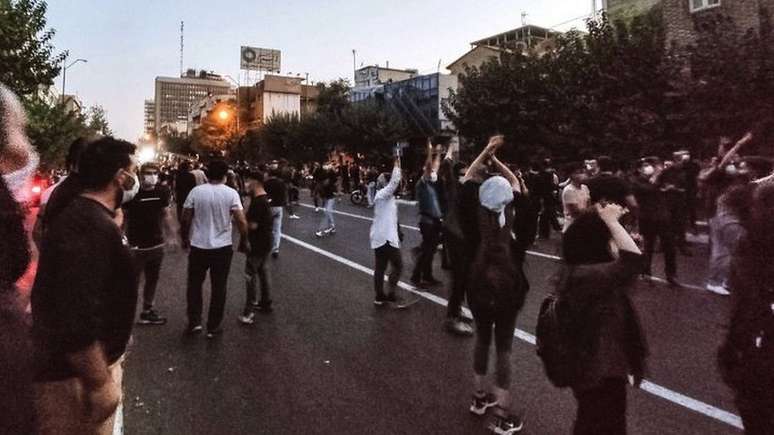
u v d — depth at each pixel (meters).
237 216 6.30
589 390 2.98
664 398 4.44
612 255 3.03
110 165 2.43
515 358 5.43
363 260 11.01
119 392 2.38
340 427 4.00
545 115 22.36
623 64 17.34
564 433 3.90
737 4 20.42
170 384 4.82
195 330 6.29
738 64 13.75
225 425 4.04
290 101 80.06
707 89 13.96
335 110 46.62
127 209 6.54
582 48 21.59
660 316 6.84
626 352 2.96
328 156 46.94
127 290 2.37
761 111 13.12
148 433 3.91
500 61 27.62
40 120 22.84
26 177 1.65
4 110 1.63
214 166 6.27
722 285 7.94
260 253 6.89
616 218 2.96
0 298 1.15
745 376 2.60
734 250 2.73
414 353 5.61
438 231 8.72
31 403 1.14
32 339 1.20
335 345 5.87
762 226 2.58
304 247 12.66
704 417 4.11
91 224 2.22
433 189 8.66
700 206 12.81
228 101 85.38
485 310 4.03
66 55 17.42
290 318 6.95
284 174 20.41
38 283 2.05
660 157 14.84
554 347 3.03
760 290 2.56
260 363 5.34
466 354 5.57
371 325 6.61
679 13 22.12
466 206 4.84
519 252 4.27
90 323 2.04
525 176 14.28
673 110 15.46
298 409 4.31
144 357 5.52
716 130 13.84
